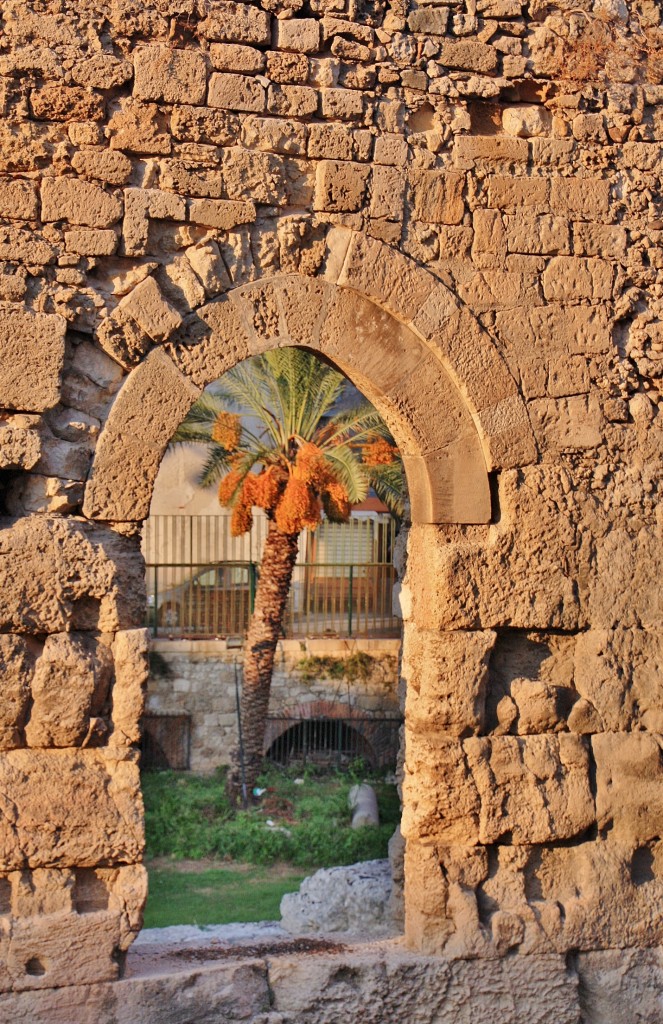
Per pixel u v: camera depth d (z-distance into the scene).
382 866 10.44
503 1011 8.20
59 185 7.47
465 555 8.34
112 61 7.58
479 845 8.30
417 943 8.23
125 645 7.49
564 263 8.64
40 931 7.25
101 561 7.46
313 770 21.77
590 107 8.78
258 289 7.90
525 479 8.51
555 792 8.44
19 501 7.46
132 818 7.45
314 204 8.06
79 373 7.59
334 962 7.99
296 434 20.33
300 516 19.78
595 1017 8.44
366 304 8.17
